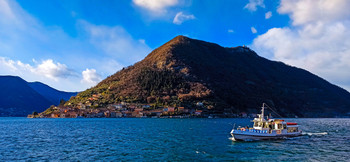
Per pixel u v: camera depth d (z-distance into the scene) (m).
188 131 81.38
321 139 63.12
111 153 42.72
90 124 122.75
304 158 39.72
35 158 39.41
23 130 89.31
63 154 42.12
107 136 66.81
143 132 77.81
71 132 79.38
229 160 37.66
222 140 58.47
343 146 51.81
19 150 46.16
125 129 89.81
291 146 50.69
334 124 147.25
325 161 38.00
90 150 45.66
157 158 38.72
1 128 100.31
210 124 121.81
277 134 61.34
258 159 38.50
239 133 56.78
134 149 46.31
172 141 56.69
